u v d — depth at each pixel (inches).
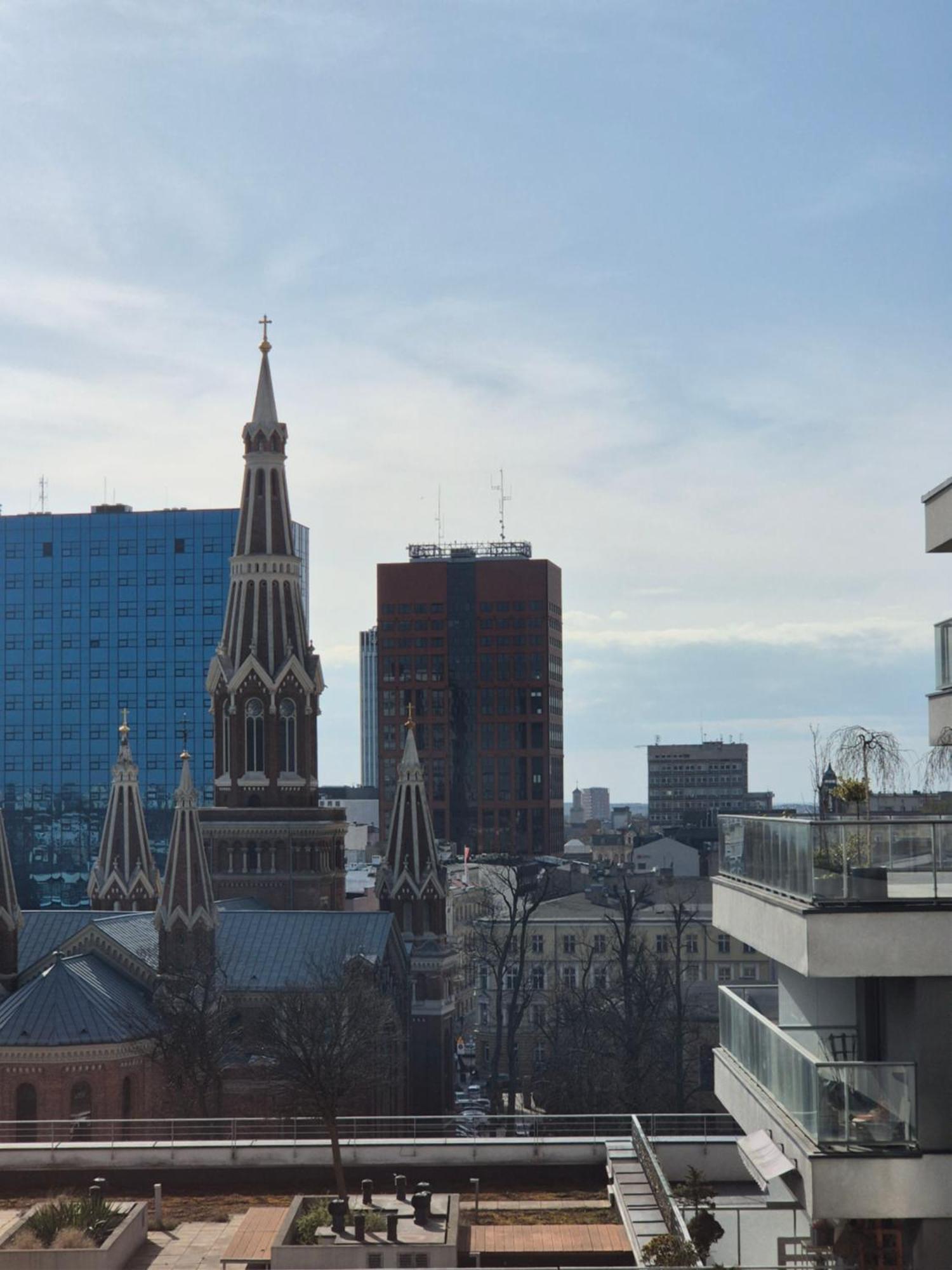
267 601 6525.6
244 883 6446.9
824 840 1541.6
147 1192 2417.6
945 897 1541.6
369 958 5442.9
